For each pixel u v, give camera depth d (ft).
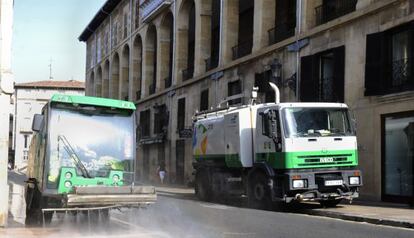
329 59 77.41
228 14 109.29
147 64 158.51
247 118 61.41
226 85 106.83
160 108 142.82
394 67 63.98
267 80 90.68
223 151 65.51
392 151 63.87
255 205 58.70
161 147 141.69
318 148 54.70
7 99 34.22
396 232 39.29
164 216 49.73
